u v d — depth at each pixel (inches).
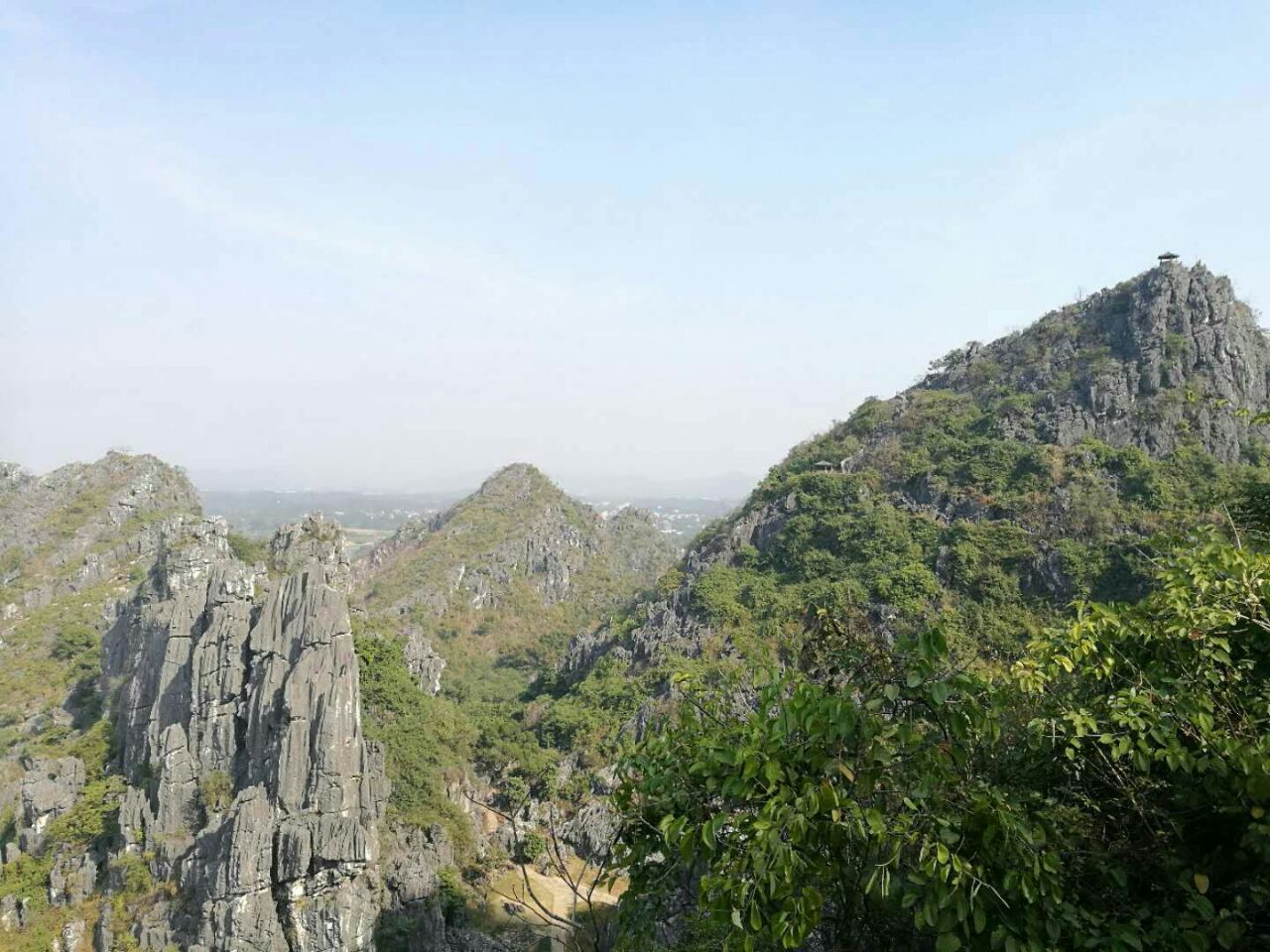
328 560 2701.8
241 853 1369.3
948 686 275.9
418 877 1550.2
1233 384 2126.0
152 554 3449.8
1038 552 1879.9
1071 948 266.5
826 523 2326.5
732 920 253.1
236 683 1660.9
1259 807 269.9
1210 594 346.3
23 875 1637.6
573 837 1664.6
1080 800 318.7
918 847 276.8
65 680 2635.3
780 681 294.7
